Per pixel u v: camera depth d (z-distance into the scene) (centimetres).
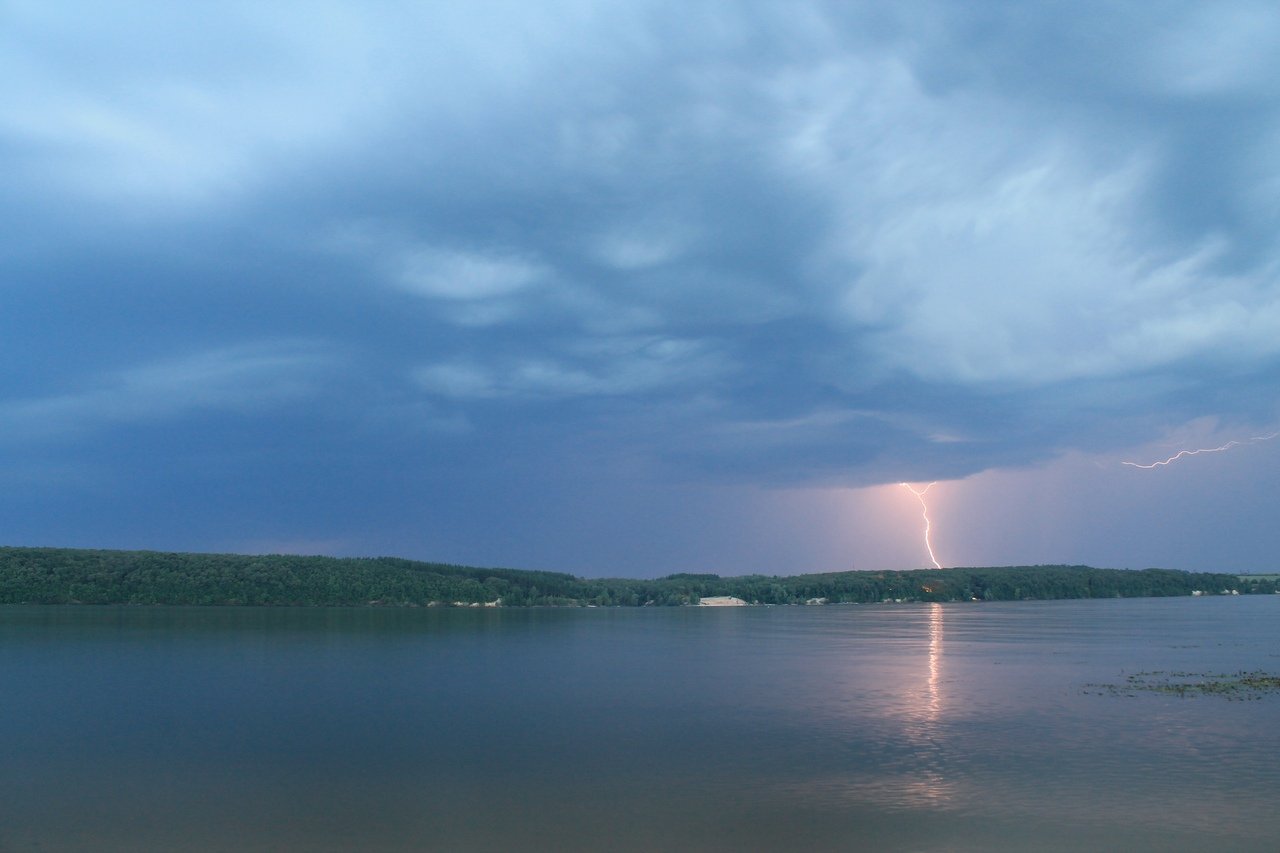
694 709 6334
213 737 5278
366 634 14775
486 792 3972
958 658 10219
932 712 6022
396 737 5275
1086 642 12581
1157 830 3341
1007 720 5625
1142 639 13162
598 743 5056
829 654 11112
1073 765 4334
